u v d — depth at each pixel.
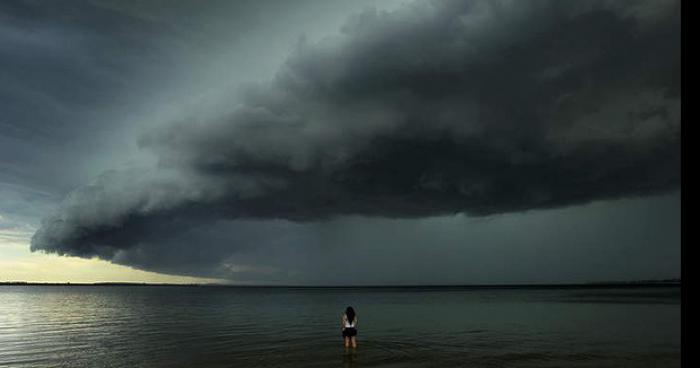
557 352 24.34
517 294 155.38
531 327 38.16
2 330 39.66
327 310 70.88
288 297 151.12
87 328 41.47
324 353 24.69
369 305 86.69
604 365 20.77
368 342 29.16
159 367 21.58
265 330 37.91
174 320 50.81
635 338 29.44
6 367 22.30
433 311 64.19
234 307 82.56
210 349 26.69
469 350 25.44
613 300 86.50
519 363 21.52
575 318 46.34
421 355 23.83
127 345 29.12
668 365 20.64
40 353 26.34
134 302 107.94
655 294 120.75
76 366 22.25
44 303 99.38
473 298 121.94
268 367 20.94
